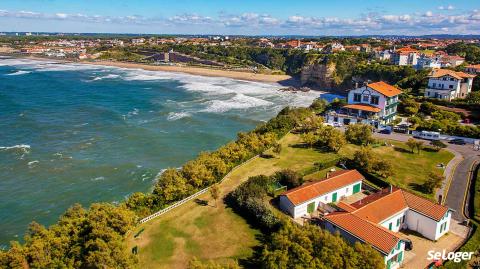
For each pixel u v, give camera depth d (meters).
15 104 129.50
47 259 39.81
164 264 41.69
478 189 55.53
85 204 61.69
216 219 50.56
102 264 37.62
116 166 75.94
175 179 56.97
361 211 44.88
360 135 80.62
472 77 118.88
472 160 69.44
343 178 56.34
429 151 75.06
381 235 39.97
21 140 92.19
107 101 139.12
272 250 39.72
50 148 86.50
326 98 151.75
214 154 67.44
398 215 46.22
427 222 45.16
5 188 67.06
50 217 58.31
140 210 51.84
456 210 50.72
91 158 80.50
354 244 39.28
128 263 38.59
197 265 36.28
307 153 75.25
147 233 47.62
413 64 174.12
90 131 99.62
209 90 169.00
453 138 82.44
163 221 50.50
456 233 46.06
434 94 114.56
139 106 130.50
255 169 67.19
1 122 106.94
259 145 74.25
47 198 63.81
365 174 62.53
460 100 108.75
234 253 43.25
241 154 69.00
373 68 162.50
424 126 88.00
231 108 129.62
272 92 168.50
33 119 110.69
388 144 79.19
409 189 56.91
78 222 45.34
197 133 97.81
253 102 141.25
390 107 99.25
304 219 49.62
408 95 117.81
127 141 91.44
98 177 71.19
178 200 55.69
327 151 76.12
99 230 42.19
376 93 96.75
